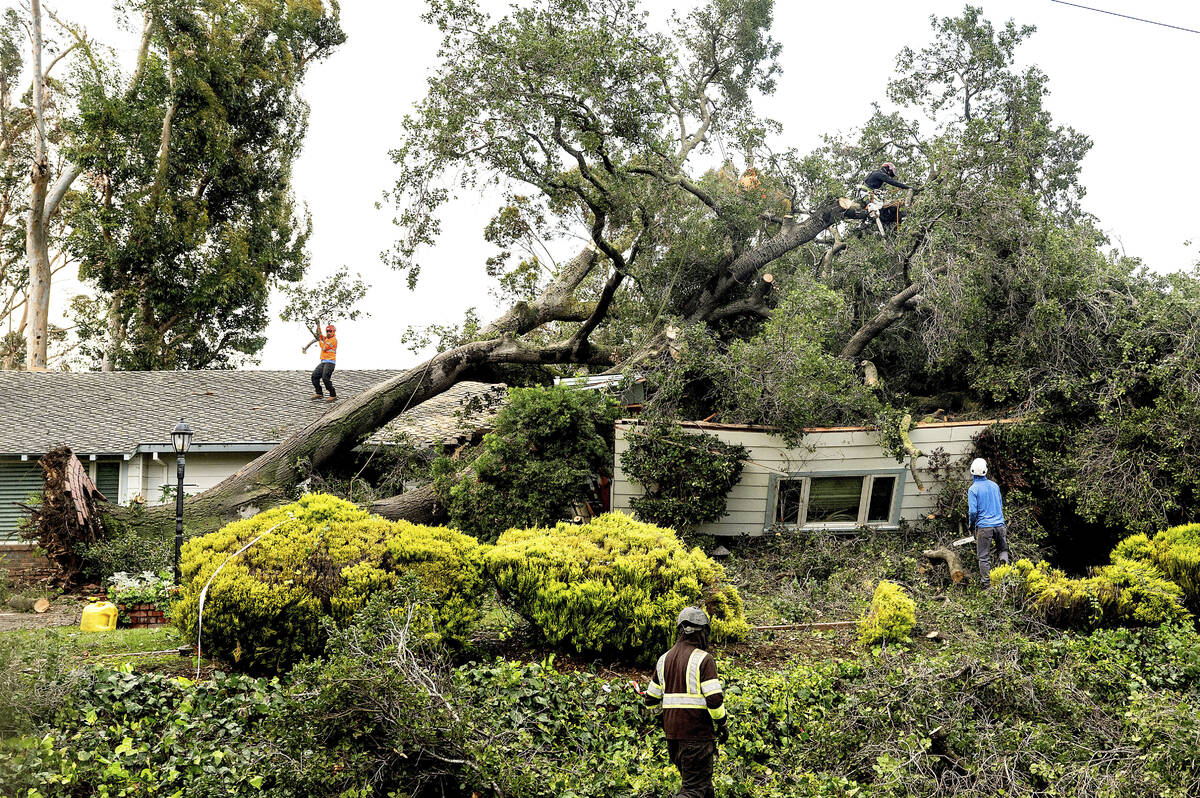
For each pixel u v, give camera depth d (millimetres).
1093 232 15516
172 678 8156
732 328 18766
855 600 11805
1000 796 6895
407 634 7164
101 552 14734
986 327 15312
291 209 33250
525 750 7074
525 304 18766
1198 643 9570
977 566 12922
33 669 7273
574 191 16562
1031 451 14227
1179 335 13586
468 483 14938
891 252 16328
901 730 7582
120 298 31797
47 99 32250
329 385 22562
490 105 15109
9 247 34250
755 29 19922
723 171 19328
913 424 14492
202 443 20094
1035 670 8688
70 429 20250
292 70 31297
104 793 6203
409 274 16781
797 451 14781
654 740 7785
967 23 18109
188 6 28922
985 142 15055
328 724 6496
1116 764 7238
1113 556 11891
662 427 14594
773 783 7230
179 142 29328
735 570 13586
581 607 9250
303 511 9531
